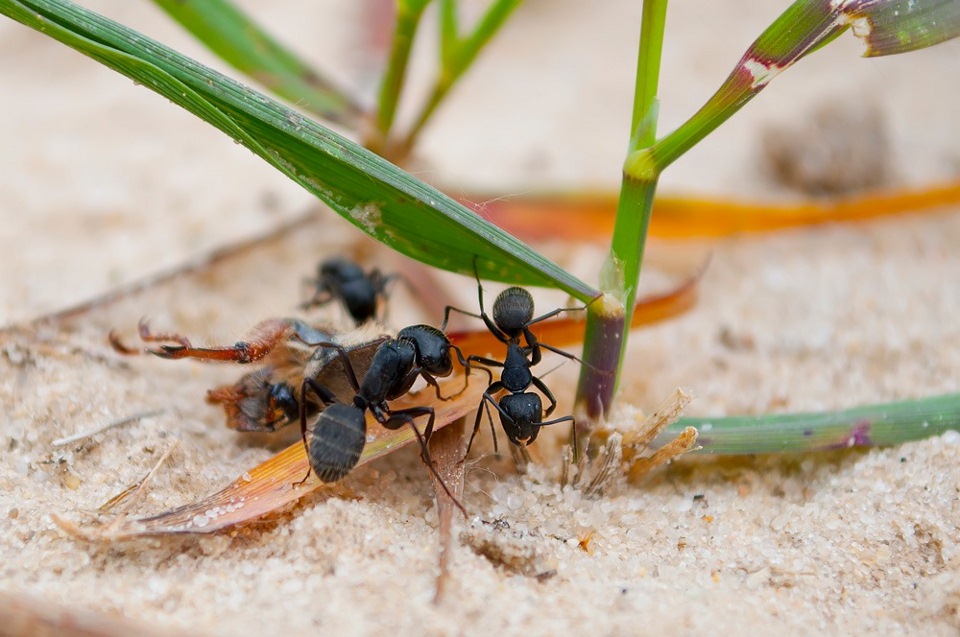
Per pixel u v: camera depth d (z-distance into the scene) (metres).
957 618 0.16
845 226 0.20
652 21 0.16
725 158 0.22
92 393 0.17
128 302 0.19
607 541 0.16
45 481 0.16
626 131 0.24
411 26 0.19
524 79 0.26
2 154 0.22
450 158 0.22
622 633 0.15
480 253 0.16
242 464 0.17
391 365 0.17
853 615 0.16
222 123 0.16
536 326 0.17
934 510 0.16
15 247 0.20
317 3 0.29
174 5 0.19
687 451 0.17
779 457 0.17
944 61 0.26
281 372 0.17
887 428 0.17
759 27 0.28
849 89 0.24
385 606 0.15
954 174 0.21
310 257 0.20
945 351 0.18
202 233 0.20
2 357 0.17
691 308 0.18
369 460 0.16
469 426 0.17
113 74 0.26
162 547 0.16
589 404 0.17
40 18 0.16
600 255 0.20
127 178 0.21
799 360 0.19
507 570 0.16
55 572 0.16
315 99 0.19
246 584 0.16
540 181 0.21
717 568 0.16
